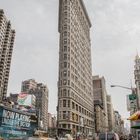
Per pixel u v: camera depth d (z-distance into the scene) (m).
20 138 18.77
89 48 166.25
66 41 112.38
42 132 25.22
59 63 109.94
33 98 86.56
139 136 35.47
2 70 142.12
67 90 101.50
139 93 71.62
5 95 141.75
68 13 119.50
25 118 19.88
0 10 151.00
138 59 131.12
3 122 16.86
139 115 17.53
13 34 161.00
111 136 36.59
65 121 95.88
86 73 144.50
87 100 137.75
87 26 165.75
